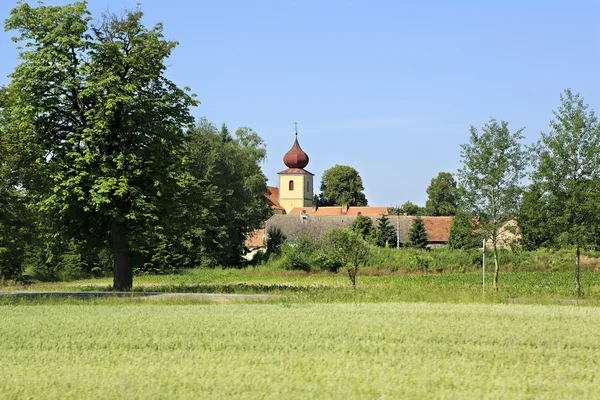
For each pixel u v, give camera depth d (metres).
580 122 39.28
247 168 105.75
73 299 33.78
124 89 40.19
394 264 76.44
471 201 42.75
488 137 42.75
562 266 72.38
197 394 14.05
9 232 37.81
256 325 23.20
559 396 14.02
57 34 40.12
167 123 43.16
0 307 30.47
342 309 29.06
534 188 40.38
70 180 38.53
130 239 43.16
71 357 17.89
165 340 20.23
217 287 45.81
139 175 40.91
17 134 38.00
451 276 67.62
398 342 19.98
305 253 80.75
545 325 23.41
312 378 15.31
